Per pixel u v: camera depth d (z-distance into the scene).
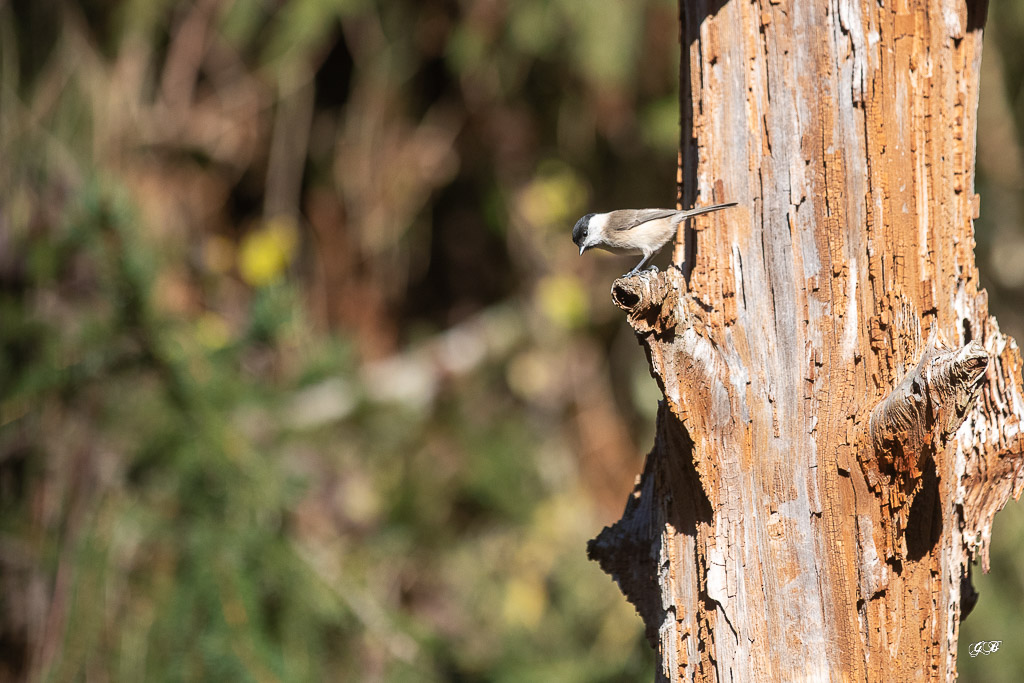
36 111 12.31
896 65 5.40
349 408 11.92
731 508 5.23
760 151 5.46
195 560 8.78
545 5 13.33
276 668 8.39
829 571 5.18
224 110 14.36
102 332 9.26
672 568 5.44
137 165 13.41
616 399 16.19
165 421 9.23
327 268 15.09
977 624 12.53
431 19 14.29
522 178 15.38
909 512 5.17
